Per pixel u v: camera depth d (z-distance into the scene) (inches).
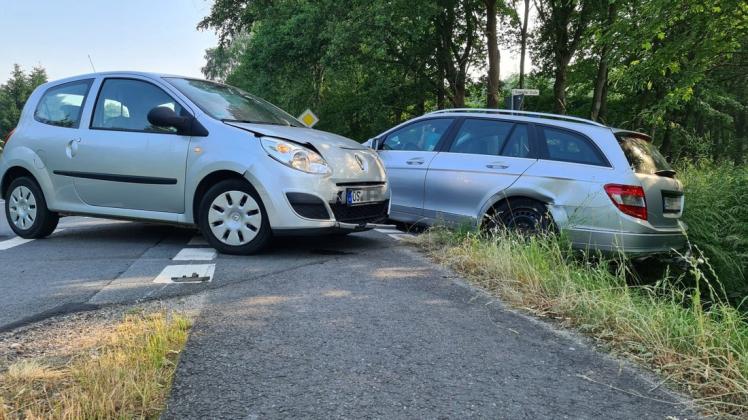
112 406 81.2
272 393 91.2
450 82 1015.6
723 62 470.9
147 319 127.7
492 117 264.2
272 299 147.6
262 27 971.9
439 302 149.6
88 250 224.5
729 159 405.4
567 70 930.1
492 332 126.0
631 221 213.5
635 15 426.0
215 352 108.3
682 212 249.1
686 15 409.4
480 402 90.7
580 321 133.8
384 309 141.0
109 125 236.7
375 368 103.0
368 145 306.0
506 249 184.7
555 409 89.4
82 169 237.9
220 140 211.5
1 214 372.2
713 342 110.5
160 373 96.3
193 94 228.5
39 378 92.4
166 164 219.6
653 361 110.6
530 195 235.3
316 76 1015.0
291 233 203.9
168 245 236.7
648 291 149.4
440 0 850.1
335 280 170.9
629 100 938.7
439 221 258.7
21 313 133.9
